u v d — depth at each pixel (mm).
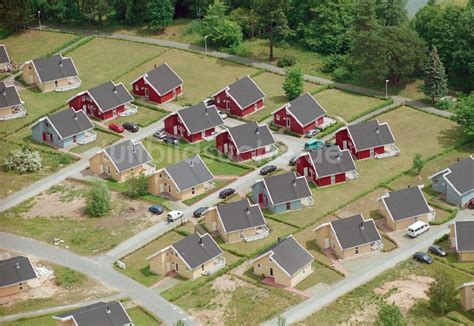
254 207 156500
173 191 167375
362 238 150250
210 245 148750
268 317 135750
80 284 145125
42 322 135875
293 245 146500
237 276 145875
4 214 164125
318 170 169000
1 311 139125
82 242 155750
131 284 144750
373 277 144375
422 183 170000
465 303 136250
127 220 161375
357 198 165750
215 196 167500
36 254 152625
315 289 142125
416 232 154500
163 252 145875
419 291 140000
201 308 138625
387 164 176500
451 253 150000
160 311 138000
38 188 171875
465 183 163500
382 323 129000
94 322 129000
